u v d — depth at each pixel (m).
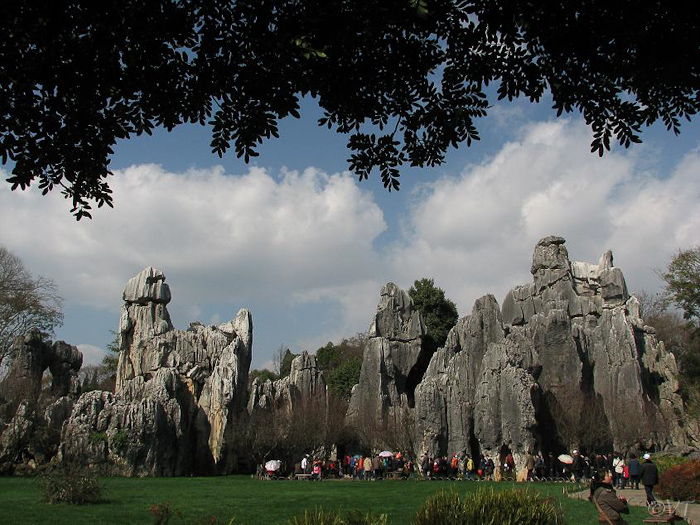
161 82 11.09
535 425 57.00
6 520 23.28
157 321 76.00
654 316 104.88
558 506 17.69
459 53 12.17
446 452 64.12
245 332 77.44
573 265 82.81
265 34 10.33
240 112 11.53
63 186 12.36
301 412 71.06
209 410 70.50
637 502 30.02
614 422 62.94
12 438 59.97
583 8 10.62
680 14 10.23
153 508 14.13
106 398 63.78
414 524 12.55
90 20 10.20
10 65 10.23
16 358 70.12
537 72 12.05
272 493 36.69
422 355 81.38
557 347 68.88
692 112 11.98
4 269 74.56
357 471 58.16
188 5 10.51
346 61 11.51
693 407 74.56
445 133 13.12
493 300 69.31
